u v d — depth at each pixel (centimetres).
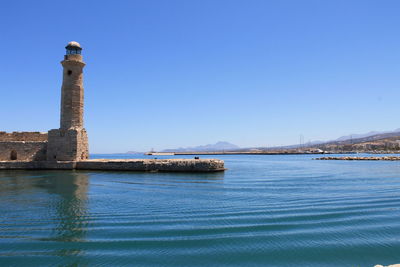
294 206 1598
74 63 3872
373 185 2570
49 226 1199
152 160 3825
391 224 1234
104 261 861
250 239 1040
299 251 938
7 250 941
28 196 1911
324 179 3141
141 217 1345
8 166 3719
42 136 4225
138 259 874
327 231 1136
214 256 896
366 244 999
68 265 836
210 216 1366
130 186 2405
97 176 3142
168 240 1027
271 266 833
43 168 3762
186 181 2781
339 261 868
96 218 1324
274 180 2980
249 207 1570
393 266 771
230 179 2998
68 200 1770
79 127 3938
